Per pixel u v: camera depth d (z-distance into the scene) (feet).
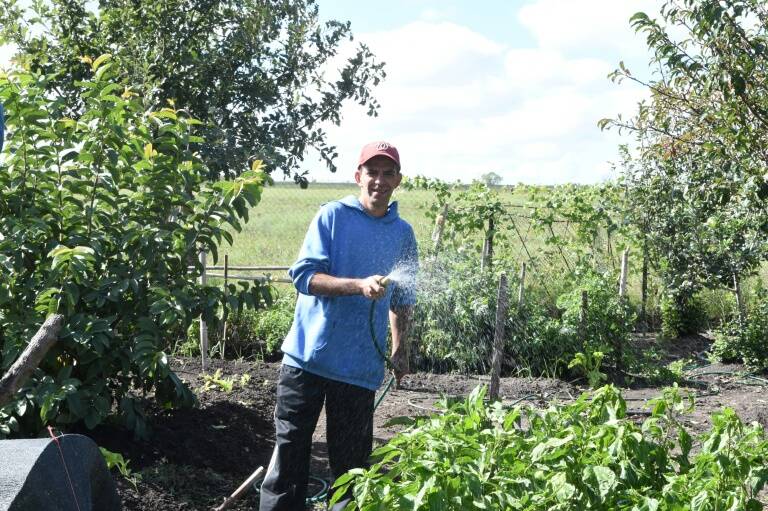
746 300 41.86
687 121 27.61
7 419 16.81
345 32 29.17
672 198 38.45
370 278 13.11
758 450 11.44
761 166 22.02
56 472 9.88
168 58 26.58
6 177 18.13
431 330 32.63
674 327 40.42
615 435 11.59
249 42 27.58
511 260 39.50
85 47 26.66
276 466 14.19
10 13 26.50
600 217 40.09
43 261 17.81
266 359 33.50
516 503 10.23
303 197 113.70
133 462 17.76
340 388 14.01
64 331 17.01
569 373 32.68
